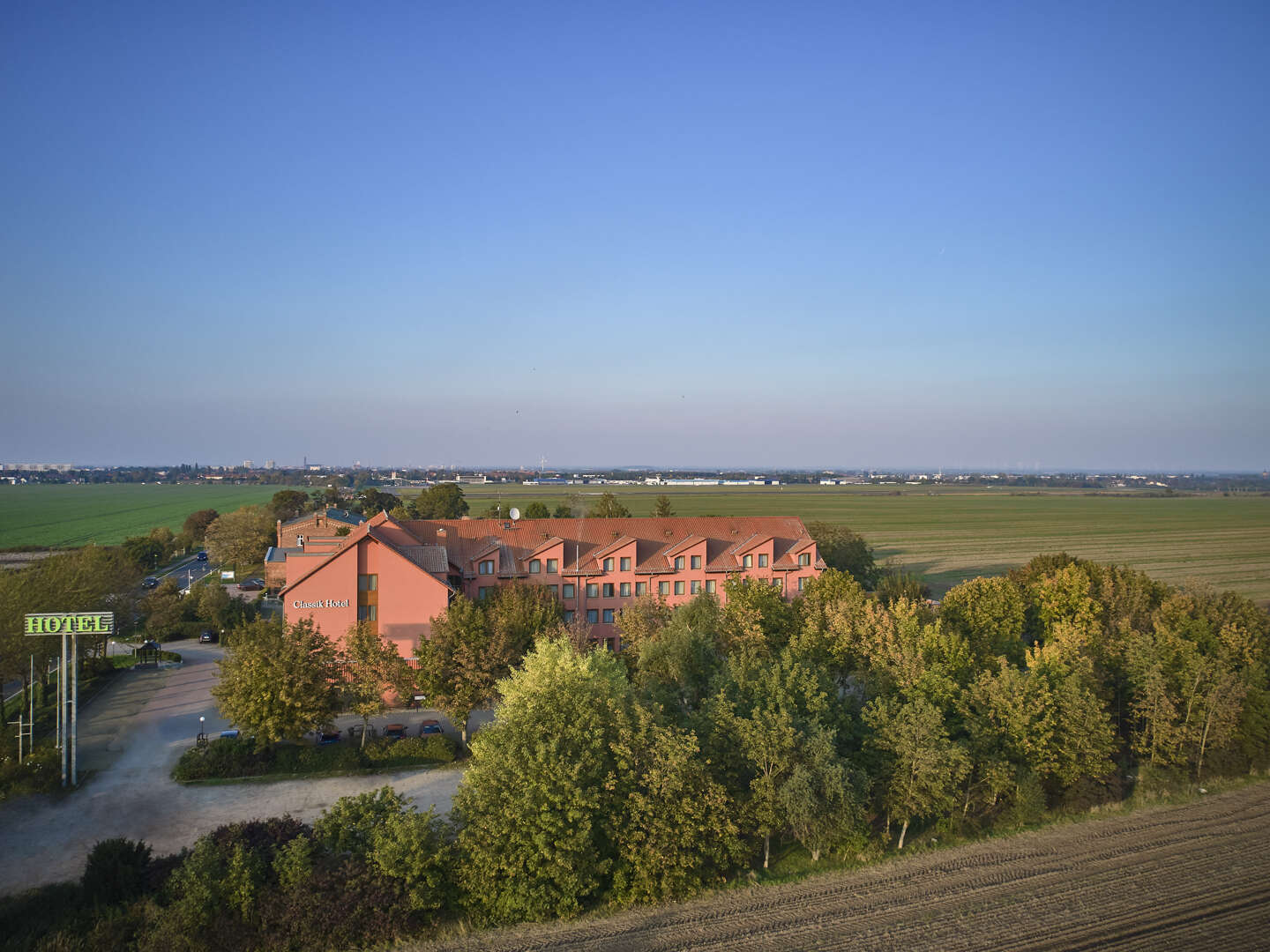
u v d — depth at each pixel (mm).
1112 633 69125
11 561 140375
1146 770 51531
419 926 35562
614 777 39938
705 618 67938
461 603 64438
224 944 33125
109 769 54688
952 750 44094
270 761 54594
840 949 33750
